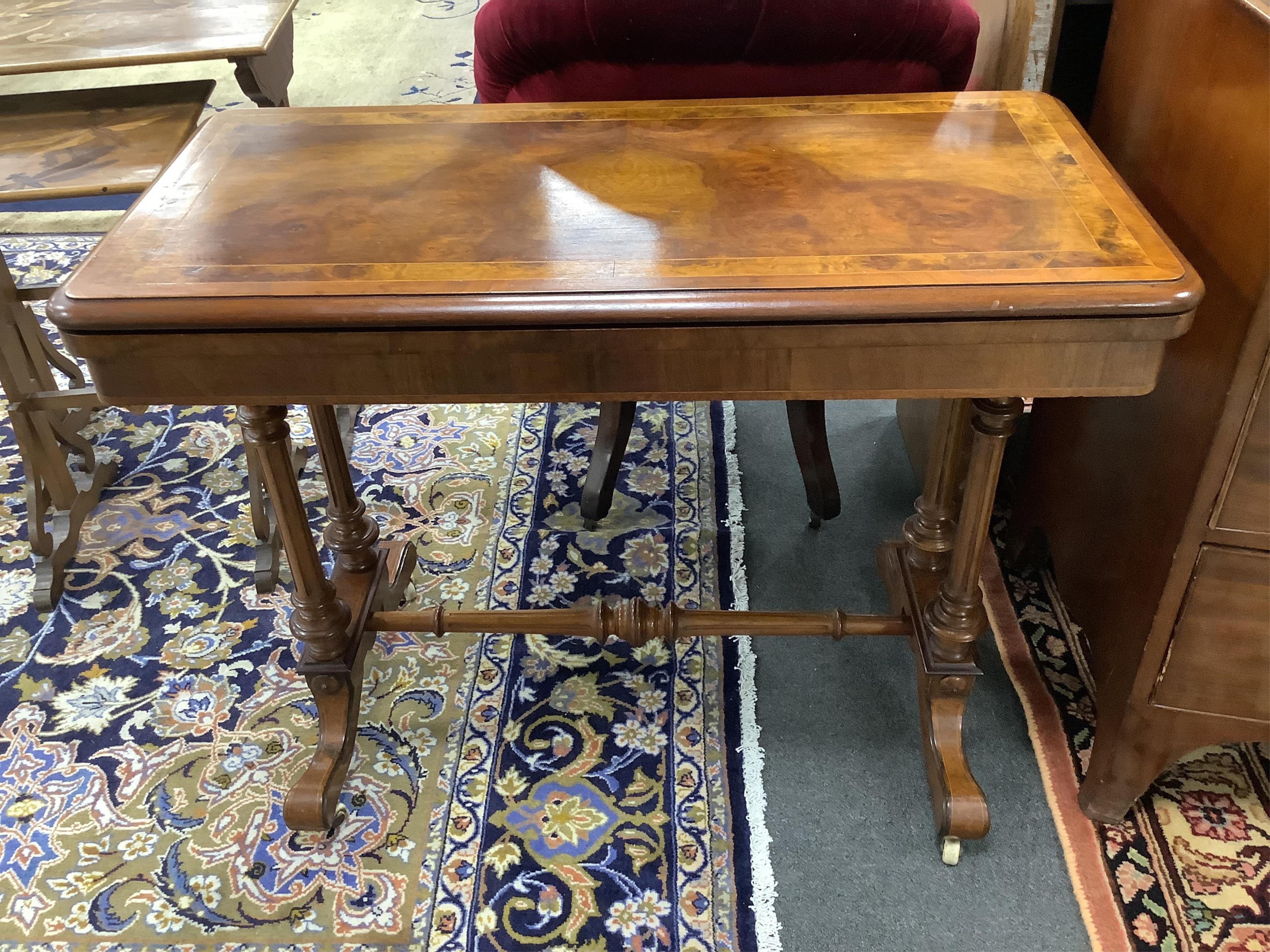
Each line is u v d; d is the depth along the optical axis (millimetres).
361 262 1016
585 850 1376
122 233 1076
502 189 1145
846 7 1249
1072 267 960
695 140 1232
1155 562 1207
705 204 1097
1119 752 1325
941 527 1516
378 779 1482
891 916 1295
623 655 1669
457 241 1046
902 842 1383
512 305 943
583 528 1921
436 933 1288
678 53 1312
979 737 1521
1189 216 1136
